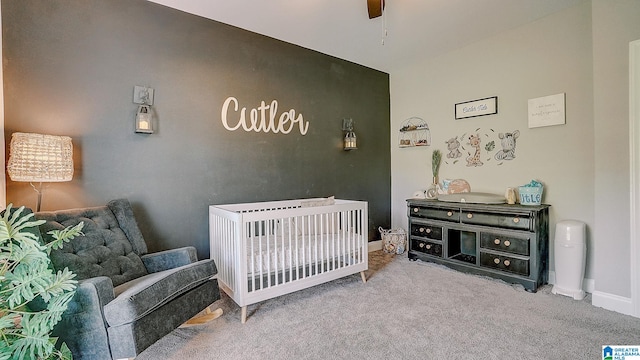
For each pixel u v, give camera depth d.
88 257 1.95
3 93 2.05
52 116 2.22
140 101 2.56
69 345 1.53
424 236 3.69
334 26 3.10
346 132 4.05
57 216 1.97
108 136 2.44
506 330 2.11
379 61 4.13
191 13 2.81
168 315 1.78
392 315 2.35
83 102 2.33
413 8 2.77
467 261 3.35
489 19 3.02
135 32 2.55
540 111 3.07
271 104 3.36
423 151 4.20
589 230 2.78
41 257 1.39
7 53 2.07
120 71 2.48
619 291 2.39
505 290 2.84
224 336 2.07
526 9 2.85
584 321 2.22
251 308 2.49
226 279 2.53
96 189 2.39
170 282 1.79
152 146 2.64
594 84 2.50
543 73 3.05
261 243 2.54
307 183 3.69
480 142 3.58
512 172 3.31
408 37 3.39
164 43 2.69
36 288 1.35
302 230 2.69
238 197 3.14
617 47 2.37
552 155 3.01
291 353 1.87
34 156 1.91
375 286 2.96
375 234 4.43
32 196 2.17
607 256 2.44
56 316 1.37
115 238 2.18
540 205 2.95
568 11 2.87
